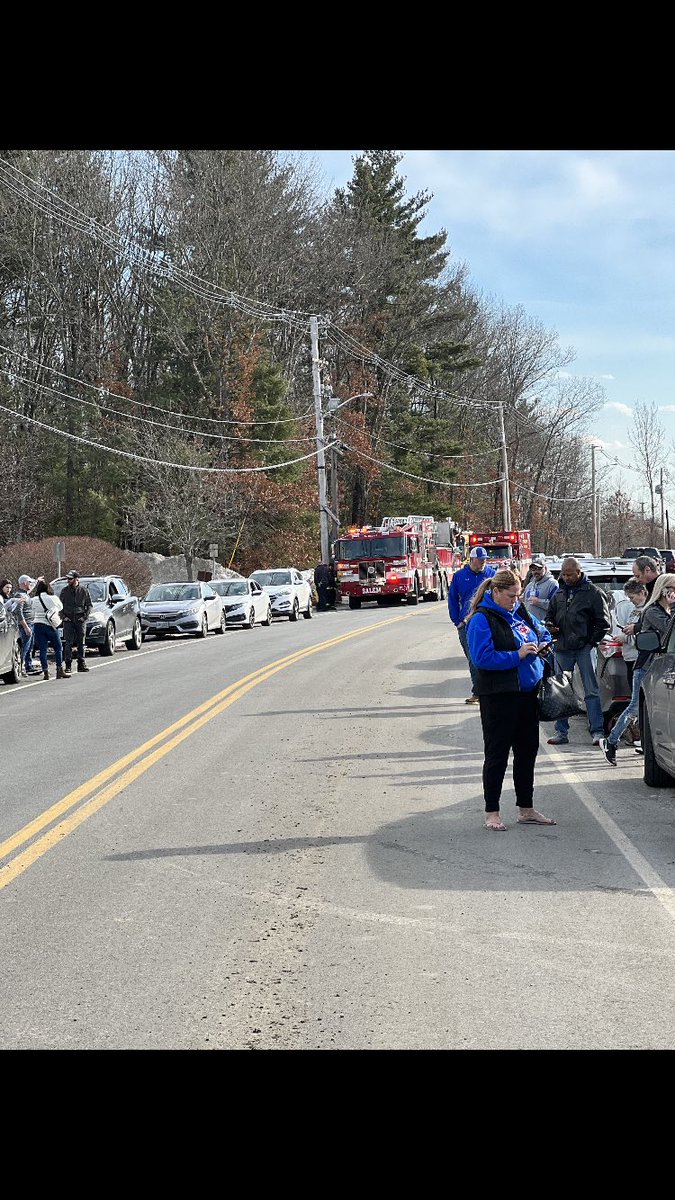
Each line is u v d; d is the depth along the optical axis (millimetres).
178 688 20547
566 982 5793
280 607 41562
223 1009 5520
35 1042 5195
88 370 59625
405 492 76625
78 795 10969
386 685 19891
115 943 6535
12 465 50125
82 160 58844
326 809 10109
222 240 60406
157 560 53719
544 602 15695
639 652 11789
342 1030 5246
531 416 104062
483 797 10594
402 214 82000
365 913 7008
